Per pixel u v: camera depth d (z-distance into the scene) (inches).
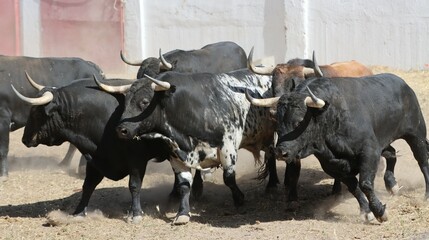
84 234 421.4
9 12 1063.6
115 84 447.2
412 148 461.4
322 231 407.2
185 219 429.4
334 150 409.1
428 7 861.2
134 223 438.0
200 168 445.1
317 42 926.4
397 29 878.4
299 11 929.5
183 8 1003.9
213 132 440.8
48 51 1063.0
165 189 520.1
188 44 1005.8
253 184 532.4
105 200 494.0
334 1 911.7
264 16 954.7
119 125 415.8
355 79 425.7
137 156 439.2
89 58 1055.0
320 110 398.3
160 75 435.8
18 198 510.3
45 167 607.8
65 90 444.8
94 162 446.6
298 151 398.6
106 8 1043.9
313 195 495.2
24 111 575.8
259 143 479.2
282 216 448.5
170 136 431.2
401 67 878.4
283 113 399.5
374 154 411.2
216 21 984.9
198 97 436.5
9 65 574.6
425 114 676.7
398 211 440.8
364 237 396.2
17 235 422.9
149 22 1027.9
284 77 461.4
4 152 567.2
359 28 900.6
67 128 445.1
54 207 483.2
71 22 1055.6
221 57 618.8
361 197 426.3
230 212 462.3
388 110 429.4
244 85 462.6
